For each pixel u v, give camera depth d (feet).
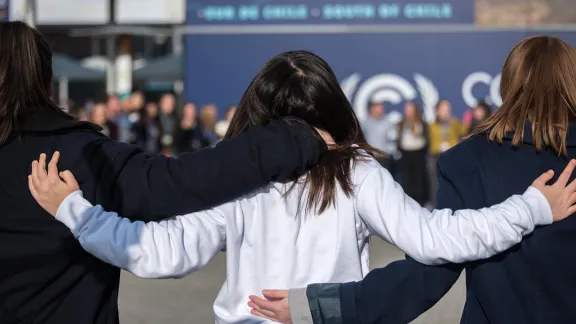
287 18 42.39
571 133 7.24
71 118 7.37
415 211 7.20
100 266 7.08
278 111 7.51
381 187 7.30
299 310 7.26
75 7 43.98
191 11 42.73
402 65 42.34
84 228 6.74
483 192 7.38
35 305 6.98
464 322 7.56
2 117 7.00
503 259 7.20
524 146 7.34
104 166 7.03
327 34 42.39
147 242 6.88
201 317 18.29
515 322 7.16
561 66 7.32
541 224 7.01
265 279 7.41
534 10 41.73
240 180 6.92
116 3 44.04
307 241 7.41
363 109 42.47
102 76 45.80
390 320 7.29
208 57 42.75
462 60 42.16
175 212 7.07
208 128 40.37
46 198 6.81
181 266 7.00
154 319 18.11
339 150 7.45
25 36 7.12
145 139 40.83
